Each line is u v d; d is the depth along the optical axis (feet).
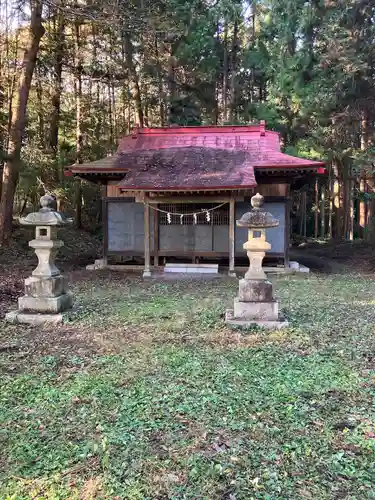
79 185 61.67
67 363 14.97
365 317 21.53
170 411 11.14
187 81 62.08
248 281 20.11
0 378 13.53
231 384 12.87
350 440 9.72
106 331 19.07
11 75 49.14
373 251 52.95
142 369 14.24
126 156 43.01
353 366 14.47
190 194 38.96
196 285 33.30
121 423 10.53
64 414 11.12
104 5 38.70
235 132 45.83
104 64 60.08
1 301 25.34
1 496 7.95
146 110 69.56
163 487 8.17
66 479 8.44
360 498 7.81
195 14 56.65
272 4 57.41
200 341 17.44
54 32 55.52
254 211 20.61
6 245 44.98
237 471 8.62
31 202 63.62
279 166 38.45
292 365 14.53
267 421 10.61
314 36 53.83
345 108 52.80
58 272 22.65
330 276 38.14
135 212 43.14
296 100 52.39
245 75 68.28
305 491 8.01
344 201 69.97
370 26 53.16
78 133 58.39
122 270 42.42
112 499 7.84
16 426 10.49
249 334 18.44
